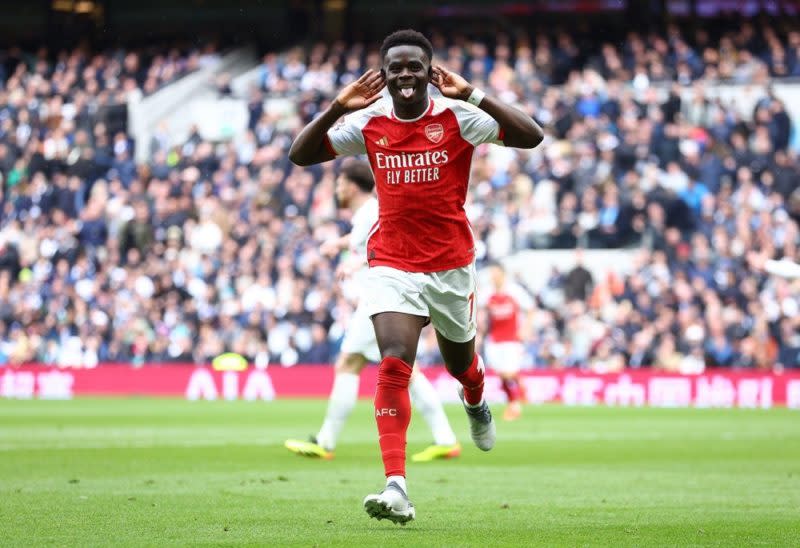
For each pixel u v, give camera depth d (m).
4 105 43.88
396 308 8.41
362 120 8.53
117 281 35.94
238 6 49.47
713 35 44.88
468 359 9.10
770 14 44.41
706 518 8.76
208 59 47.69
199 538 7.55
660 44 40.91
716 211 33.59
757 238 32.59
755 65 39.19
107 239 37.75
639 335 31.09
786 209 34.78
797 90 38.09
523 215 35.34
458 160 8.43
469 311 8.73
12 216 39.53
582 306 31.86
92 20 50.47
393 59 8.23
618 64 40.16
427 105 8.45
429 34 48.19
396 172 8.42
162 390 33.59
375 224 8.72
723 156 36.22
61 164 41.34
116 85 44.41
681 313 30.95
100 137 42.06
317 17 48.91
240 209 37.19
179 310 34.72
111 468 12.67
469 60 43.00
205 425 20.88
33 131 42.59
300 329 33.09
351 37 48.88
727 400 29.75
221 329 33.97
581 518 8.74
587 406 29.22
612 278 31.97
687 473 12.57
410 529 8.06
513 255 35.03
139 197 38.25
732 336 30.70
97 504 9.35
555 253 34.84
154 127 43.41
